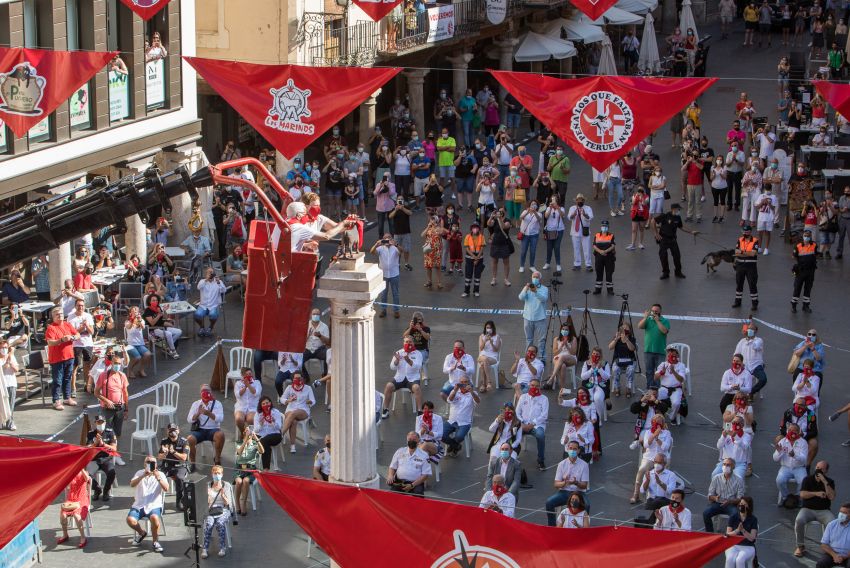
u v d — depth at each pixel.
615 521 25.91
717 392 35.75
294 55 51.22
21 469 17.47
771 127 56.81
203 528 27.59
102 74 40.91
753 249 41.62
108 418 32.25
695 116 61.56
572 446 28.36
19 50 26.64
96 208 18.53
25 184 37.75
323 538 17.28
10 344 34.44
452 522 17.08
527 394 31.53
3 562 25.89
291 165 50.69
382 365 37.38
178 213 45.09
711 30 88.88
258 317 18.58
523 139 65.12
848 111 24.72
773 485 30.69
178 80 44.97
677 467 31.52
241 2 50.91
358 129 62.91
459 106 61.22
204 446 32.28
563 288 43.94
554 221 44.53
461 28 60.94
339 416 19.80
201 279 41.97
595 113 24.69
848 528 26.23
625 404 34.97
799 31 82.62
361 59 53.91
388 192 47.41
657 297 43.12
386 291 41.50
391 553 17.23
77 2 40.28
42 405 34.69
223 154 50.84
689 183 51.41
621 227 51.06
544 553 16.95
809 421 30.17
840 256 47.38
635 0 73.75
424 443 30.44
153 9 28.75
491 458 29.70
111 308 39.69
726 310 42.06
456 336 39.69
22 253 18.95
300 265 18.38
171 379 36.31
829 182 52.31
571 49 66.31
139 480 28.06
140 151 42.94
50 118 38.97
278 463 31.64
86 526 28.53
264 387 35.75
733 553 26.30
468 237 42.84
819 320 41.28
